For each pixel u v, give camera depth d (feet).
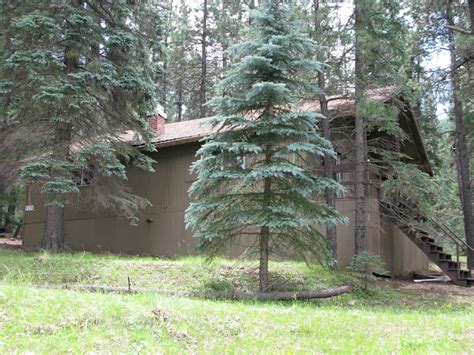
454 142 78.23
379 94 40.50
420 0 57.72
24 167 38.75
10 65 38.81
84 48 42.52
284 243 33.30
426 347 18.06
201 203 31.86
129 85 43.98
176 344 17.33
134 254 53.57
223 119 30.78
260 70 31.89
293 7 38.19
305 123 31.68
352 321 22.49
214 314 21.54
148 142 48.75
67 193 42.09
